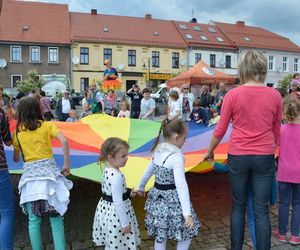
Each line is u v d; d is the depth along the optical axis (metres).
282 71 48.25
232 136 3.38
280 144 4.14
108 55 40.47
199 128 7.66
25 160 3.54
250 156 3.26
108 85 12.55
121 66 40.62
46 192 3.38
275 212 5.19
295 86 7.93
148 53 41.75
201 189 6.40
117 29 41.84
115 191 3.24
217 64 44.53
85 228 4.75
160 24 44.72
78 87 39.72
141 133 6.82
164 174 3.32
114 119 7.07
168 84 21.38
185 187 3.21
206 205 5.58
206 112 9.12
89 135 6.52
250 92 3.26
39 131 3.51
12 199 3.69
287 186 4.16
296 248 4.11
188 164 4.71
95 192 6.12
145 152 5.94
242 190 3.38
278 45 48.12
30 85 27.50
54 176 3.47
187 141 6.36
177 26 45.00
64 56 39.25
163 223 3.29
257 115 3.24
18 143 3.54
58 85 27.78
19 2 41.12
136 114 12.28
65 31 39.69
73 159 5.13
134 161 5.15
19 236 4.58
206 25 47.12
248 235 4.39
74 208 5.43
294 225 4.15
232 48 45.00
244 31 48.34
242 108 3.26
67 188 3.60
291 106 4.06
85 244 4.29
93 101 12.40
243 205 3.45
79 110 21.70
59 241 3.57
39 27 39.44
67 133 6.45
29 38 38.34
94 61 39.97
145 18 44.84
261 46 46.56
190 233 3.36
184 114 12.03
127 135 6.69
